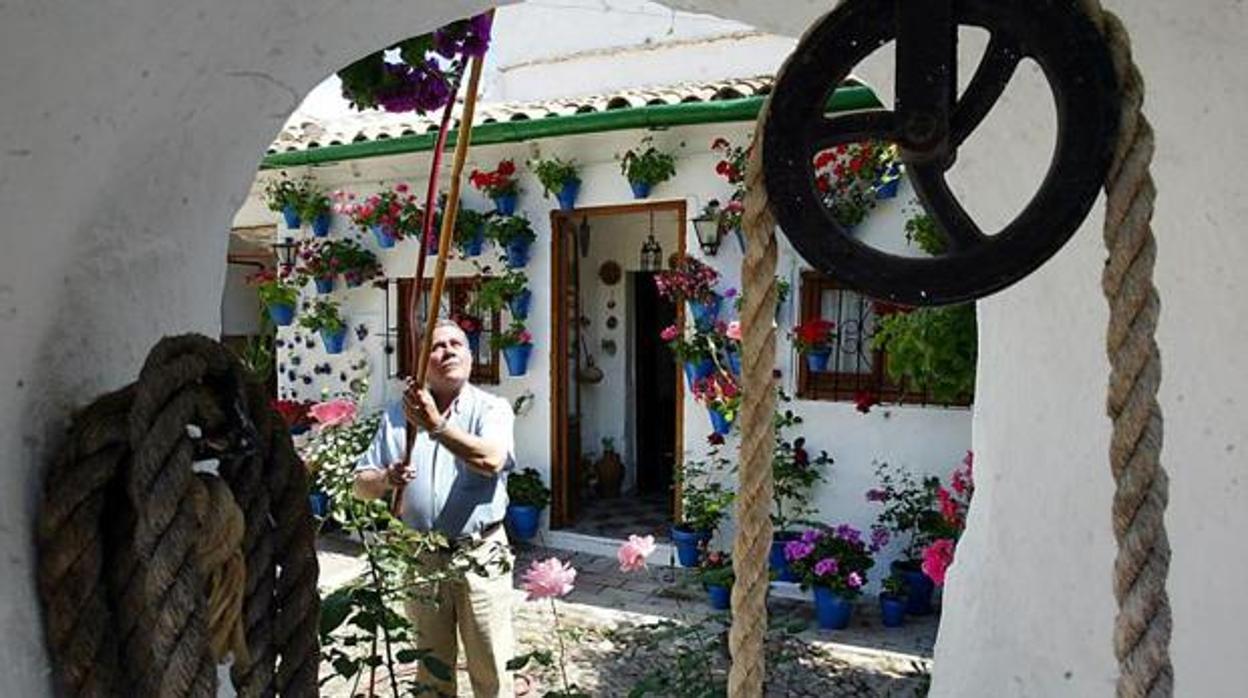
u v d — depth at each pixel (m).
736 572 0.73
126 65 0.73
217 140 0.94
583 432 6.55
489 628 2.91
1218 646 1.17
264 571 0.83
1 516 0.67
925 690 3.30
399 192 5.96
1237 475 1.14
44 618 0.72
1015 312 1.38
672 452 6.78
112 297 0.82
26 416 0.71
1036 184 1.23
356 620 2.31
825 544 4.49
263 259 7.58
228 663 0.90
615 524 5.89
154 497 0.68
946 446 4.57
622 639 3.40
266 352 3.82
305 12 0.89
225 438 0.77
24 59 0.63
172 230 0.92
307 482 0.88
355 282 6.08
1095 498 1.29
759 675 0.74
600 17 6.40
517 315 5.63
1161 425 0.59
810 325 4.51
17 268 0.68
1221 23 1.00
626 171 5.12
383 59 1.69
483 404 2.97
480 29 1.66
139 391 0.69
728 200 4.96
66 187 0.72
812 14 1.19
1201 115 1.09
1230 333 1.13
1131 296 0.58
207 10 0.77
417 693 2.35
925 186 0.62
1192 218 1.14
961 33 1.12
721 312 4.97
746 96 4.64
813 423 4.87
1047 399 1.34
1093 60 0.57
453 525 2.87
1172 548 1.21
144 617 0.72
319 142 5.77
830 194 4.52
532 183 5.56
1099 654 1.28
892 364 3.34
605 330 6.60
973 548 1.52
